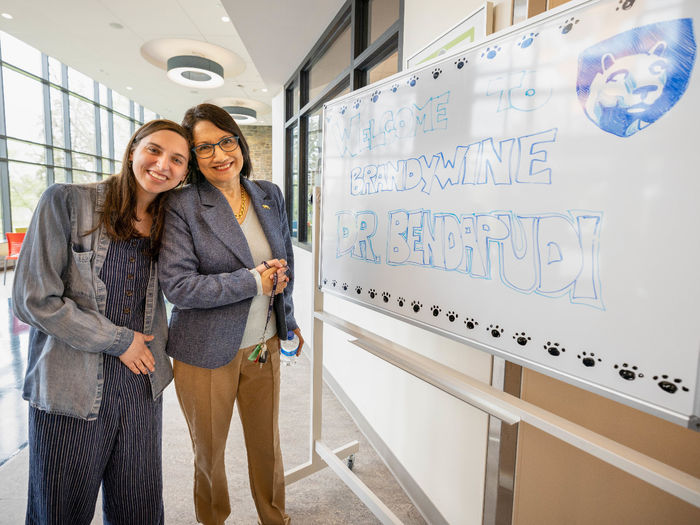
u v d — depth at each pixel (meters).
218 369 1.19
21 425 2.09
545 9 0.91
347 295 1.37
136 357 0.99
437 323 1.00
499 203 0.83
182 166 1.00
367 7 2.39
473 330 0.91
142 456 1.07
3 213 7.27
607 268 0.66
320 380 1.69
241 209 1.25
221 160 1.10
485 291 0.87
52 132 8.16
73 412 0.93
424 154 1.02
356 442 1.89
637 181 0.62
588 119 0.68
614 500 1.12
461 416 1.33
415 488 1.61
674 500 1.14
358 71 2.46
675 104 0.57
